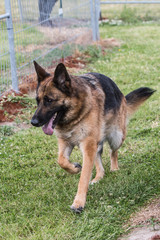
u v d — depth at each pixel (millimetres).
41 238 3164
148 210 3465
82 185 3697
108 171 4617
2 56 6789
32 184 4266
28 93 7180
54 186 4176
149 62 9609
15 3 6973
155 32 13727
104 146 5332
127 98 4918
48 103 3643
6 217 3588
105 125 4141
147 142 5211
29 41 7570
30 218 3557
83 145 3844
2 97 6625
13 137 5637
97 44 11109
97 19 11844
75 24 10273
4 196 4023
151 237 2887
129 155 4918
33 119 3621
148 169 4340
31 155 5027
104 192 3893
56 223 3457
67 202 3820
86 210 3625
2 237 3273
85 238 3100
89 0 11258
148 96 4961
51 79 3697
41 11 8031
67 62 9219
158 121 5996
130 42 12008
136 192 3795
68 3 9750
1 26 6629
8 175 4461
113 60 9945
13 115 6336
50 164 4809
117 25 15930
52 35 8719
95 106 3877
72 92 3686
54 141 5500
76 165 4102
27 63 7395
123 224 3354
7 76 6895
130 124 6004
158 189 3805
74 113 3727
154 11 17781
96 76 4309
